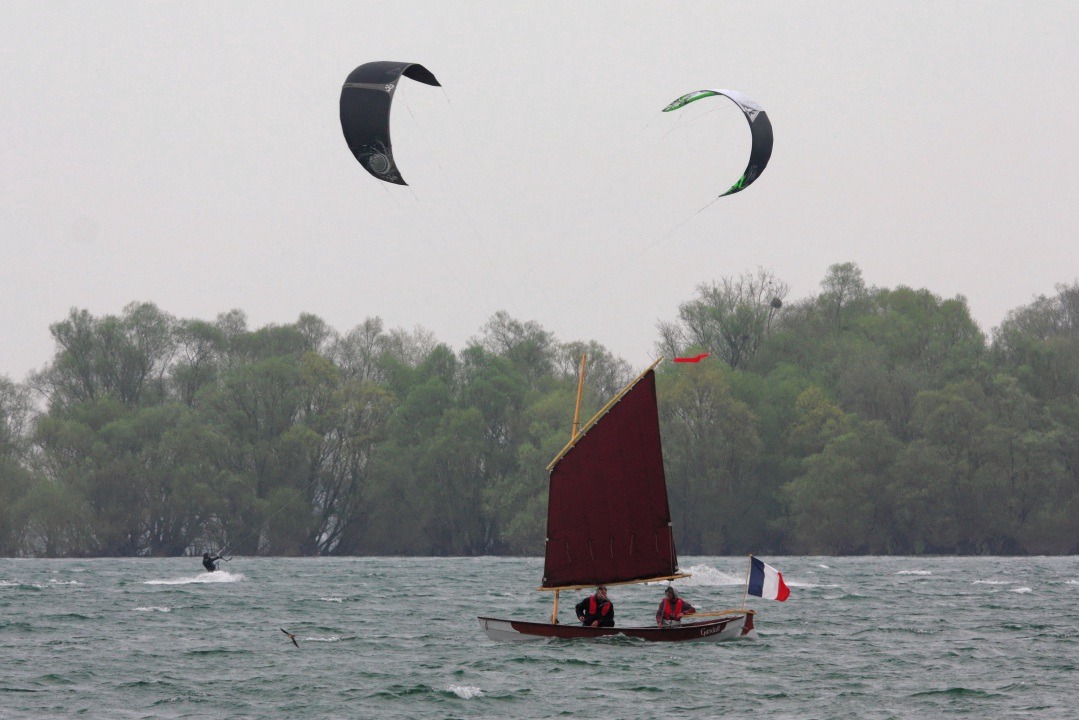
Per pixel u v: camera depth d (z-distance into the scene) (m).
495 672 134.50
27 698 121.94
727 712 114.12
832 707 116.12
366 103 168.00
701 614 156.75
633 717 112.31
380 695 122.25
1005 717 111.69
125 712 115.25
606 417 149.62
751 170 179.75
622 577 150.00
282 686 127.44
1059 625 181.25
